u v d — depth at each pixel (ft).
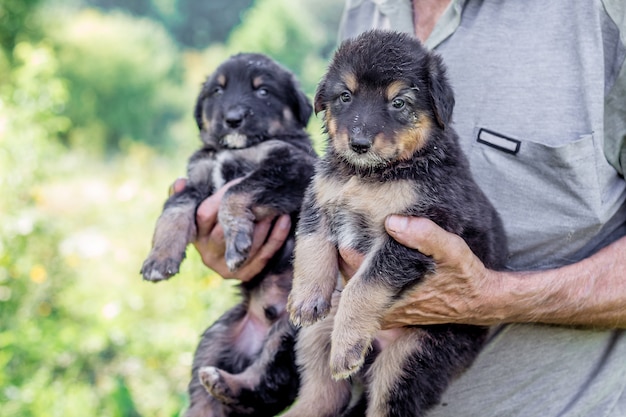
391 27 3.84
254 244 3.99
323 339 3.66
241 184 4.02
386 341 3.52
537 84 3.41
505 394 3.50
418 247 3.19
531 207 3.43
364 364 3.56
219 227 4.01
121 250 9.16
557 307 3.32
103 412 6.30
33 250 8.48
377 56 3.41
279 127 4.47
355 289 3.30
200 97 4.66
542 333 3.47
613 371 3.46
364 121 3.34
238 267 3.91
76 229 10.82
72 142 24.23
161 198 10.19
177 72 29.71
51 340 7.25
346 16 4.13
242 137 4.35
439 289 3.25
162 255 4.00
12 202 8.63
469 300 3.26
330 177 3.52
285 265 4.01
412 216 3.27
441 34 3.61
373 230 3.43
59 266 8.57
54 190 13.44
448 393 3.54
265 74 4.50
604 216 3.36
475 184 3.42
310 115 4.58
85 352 7.32
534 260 3.50
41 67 10.24
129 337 7.59
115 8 36.65
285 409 3.98
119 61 27.04
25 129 9.32
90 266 8.95
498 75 3.48
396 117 3.37
